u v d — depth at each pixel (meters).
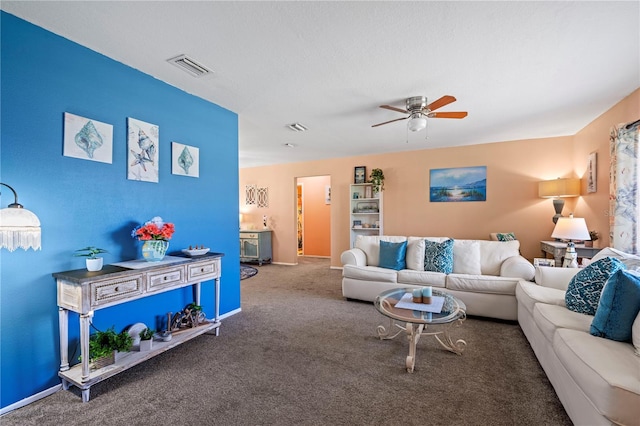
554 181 4.44
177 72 2.60
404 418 1.74
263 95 3.10
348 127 4.23
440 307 2.46
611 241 3.26
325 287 4.89
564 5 1.75
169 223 2.60
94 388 2.05
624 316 1.66
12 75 1.85
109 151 2.35
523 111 3.58
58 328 2.05
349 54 2.30
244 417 1.76
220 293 3.42
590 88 2.91
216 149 3.36
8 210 1.68
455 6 1.76
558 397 1.89
